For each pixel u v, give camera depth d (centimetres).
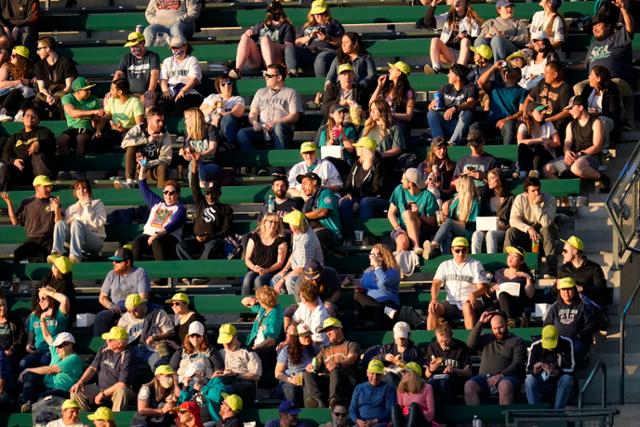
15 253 5672
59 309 5294
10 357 5219
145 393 4944
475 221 5472
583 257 5231
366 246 5569
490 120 5972
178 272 5506
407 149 5878
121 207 5897
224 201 5816
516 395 4897
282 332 5156
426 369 4972
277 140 5991
